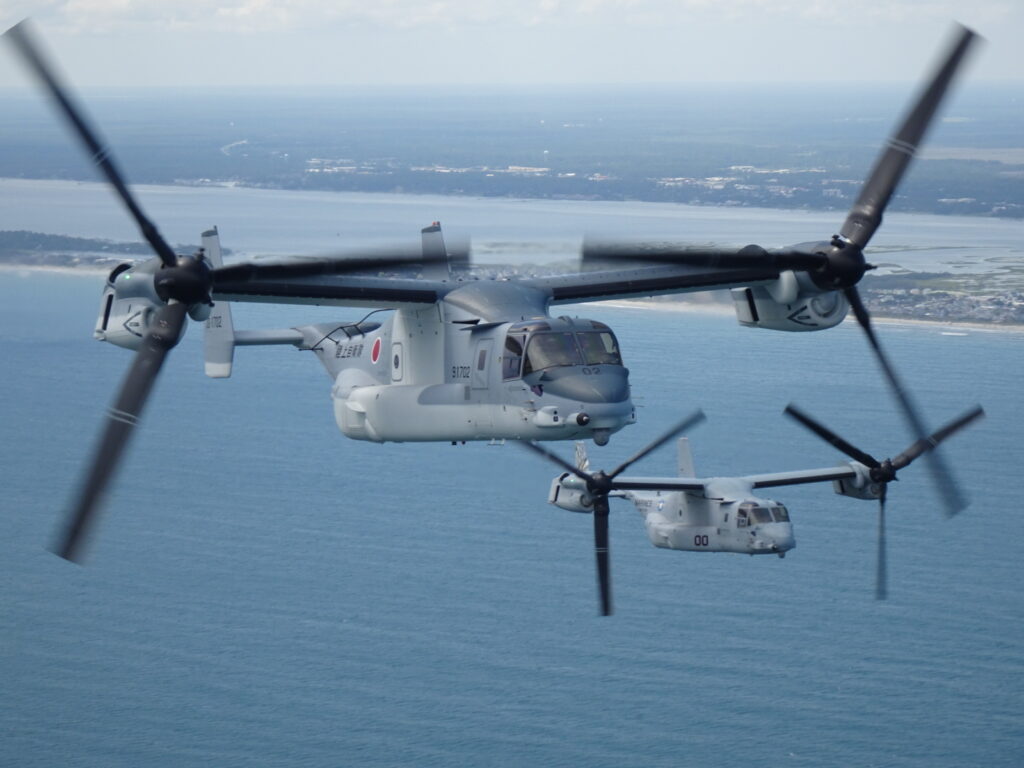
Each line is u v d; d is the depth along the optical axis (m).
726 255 103.38
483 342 104.19
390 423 108.88
